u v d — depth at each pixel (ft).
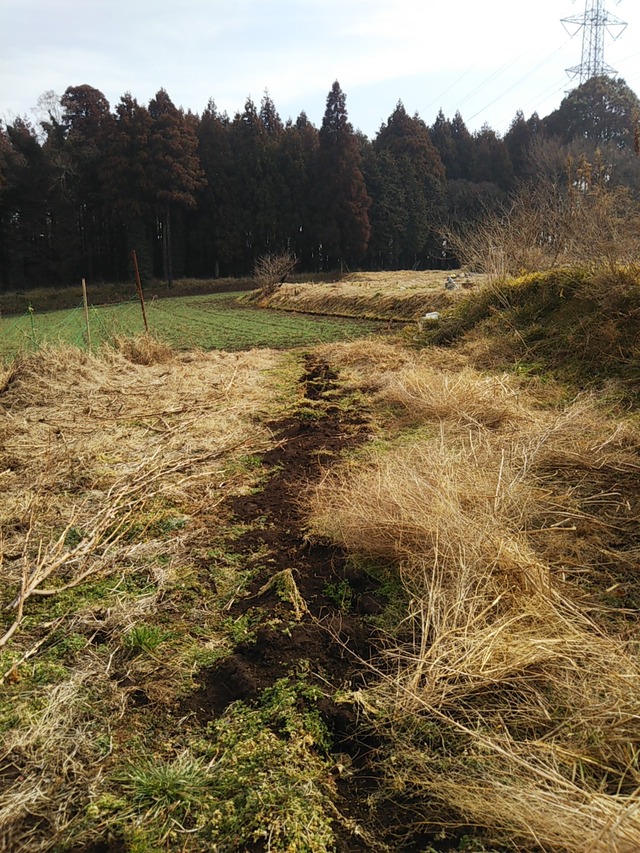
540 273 31.68
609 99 125.90
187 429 21.36
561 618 8.66
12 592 10.98
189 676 8.65
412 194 147.23
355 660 8.75
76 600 10.72
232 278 135.85
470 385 21.07
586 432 15.57
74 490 15.90
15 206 128.57
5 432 20.33
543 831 5.66
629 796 5.90
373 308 60.95
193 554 12.35
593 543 11.05
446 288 54.80
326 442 19.35
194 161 129.80
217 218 136.77
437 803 6.40
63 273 134.51
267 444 19.76
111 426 21.75
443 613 9.22
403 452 16.25
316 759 7.08
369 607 9.93
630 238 27.40
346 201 134.72
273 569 11.55
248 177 138.92
